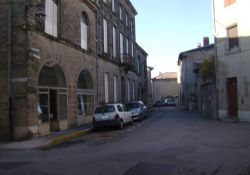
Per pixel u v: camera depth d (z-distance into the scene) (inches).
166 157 419.5
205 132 688.4
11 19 690.8
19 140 669.3
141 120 1151.0
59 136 697.0
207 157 411.2
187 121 1032.2
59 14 833.5
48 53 764.0
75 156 458.3
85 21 1031.6
